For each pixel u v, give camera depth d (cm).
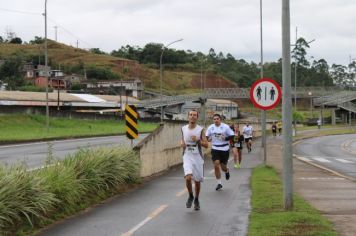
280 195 1242
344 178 1772
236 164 2197
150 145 1812
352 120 12006
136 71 19662
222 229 909
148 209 1127
